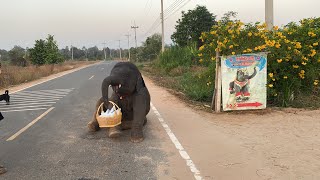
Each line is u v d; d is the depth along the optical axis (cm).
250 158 556
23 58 4381
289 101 1006
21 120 905
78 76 2719
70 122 858
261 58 918
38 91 1630
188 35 4600
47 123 855
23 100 1312
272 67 966
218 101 943
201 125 791
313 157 555
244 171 500
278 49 954
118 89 664
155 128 768
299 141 646
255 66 920
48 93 1521
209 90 1169
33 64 4397
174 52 2950
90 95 1388
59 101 1241
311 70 994
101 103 750
